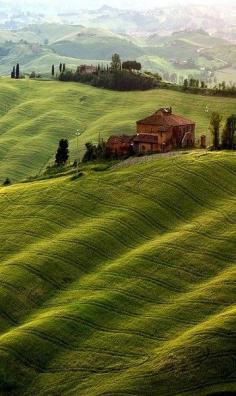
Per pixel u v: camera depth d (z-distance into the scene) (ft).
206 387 488.02
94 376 514.68
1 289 622.13
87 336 556.10
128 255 655.35
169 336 540.52
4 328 586.04
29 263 652.48
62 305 597.11
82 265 652.48
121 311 579.89
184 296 588.09
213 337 518.78
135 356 525.75
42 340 554.87
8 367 535.19
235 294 575.79
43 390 513.86
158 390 490.49
